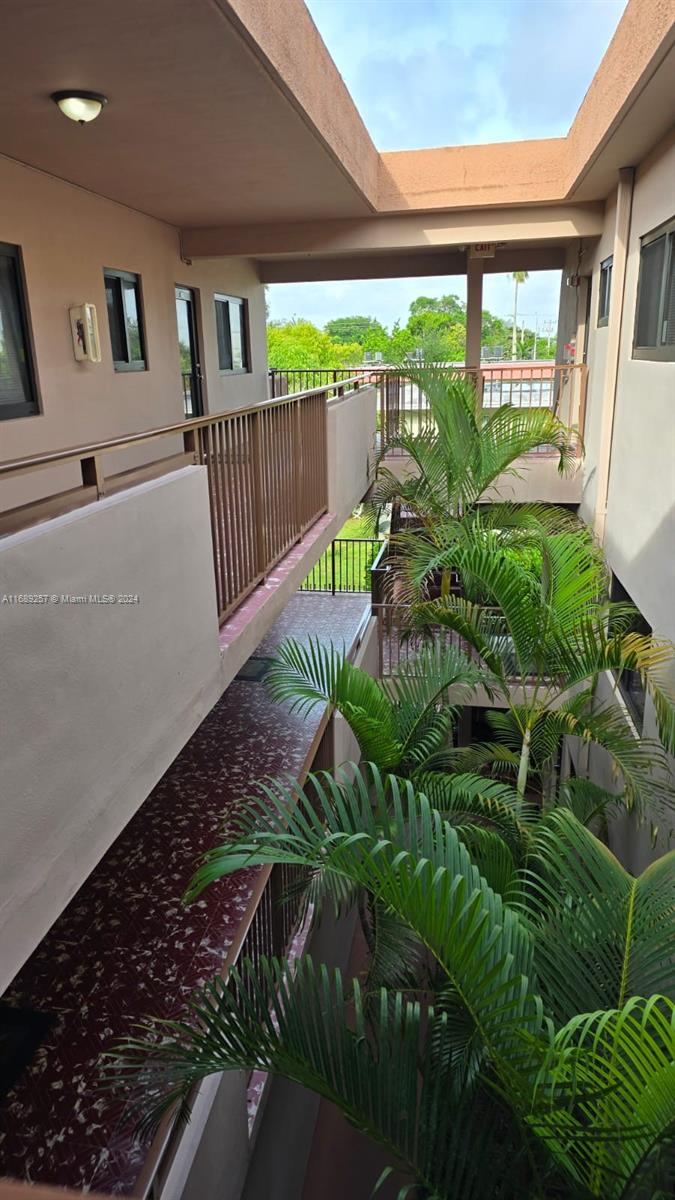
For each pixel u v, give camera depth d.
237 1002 2.48
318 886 3.64
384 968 4.00
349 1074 2.38
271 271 11.35
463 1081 2.60
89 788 2.49
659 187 5.83
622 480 7.01
